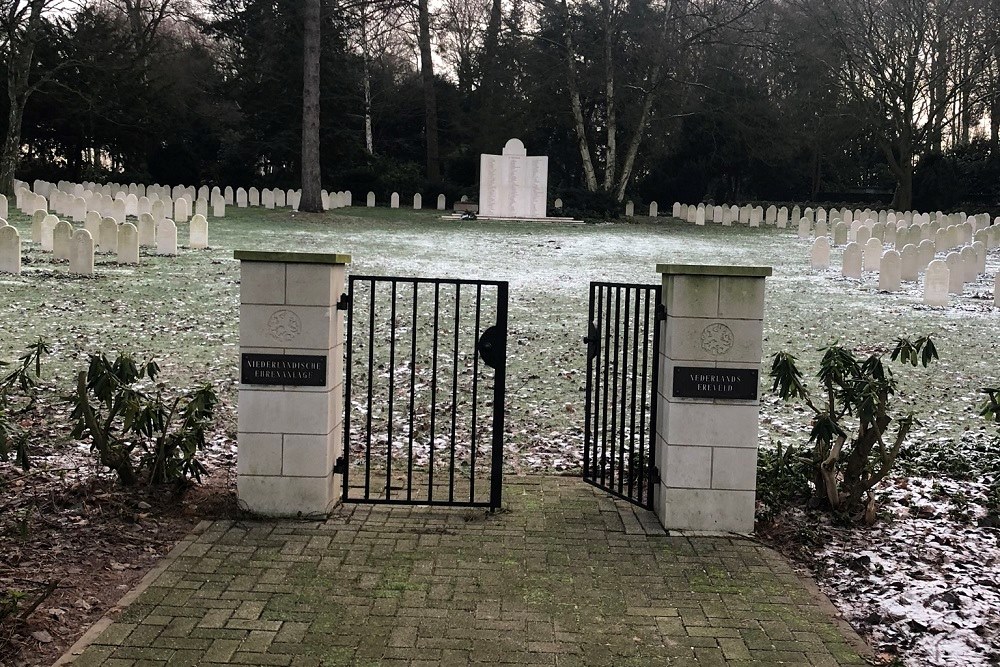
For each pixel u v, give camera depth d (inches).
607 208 1513.3
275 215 1251.8
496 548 208.2
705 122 1833.2
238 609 171.0
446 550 206.1
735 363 221.1
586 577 192.1
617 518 231.9
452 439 233.5
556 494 251.9
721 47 1738.4
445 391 371.9
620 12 1599.4
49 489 232.5
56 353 410.6
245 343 223.6
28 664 148.1
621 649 158.9
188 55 2022.6
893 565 202.8
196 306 554.3
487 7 1854.1
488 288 677.3
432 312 555.5
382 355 430.3
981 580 193.6
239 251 219.9
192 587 180.7
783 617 174.2
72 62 1390.3
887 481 263.7
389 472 232.1
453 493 237.0
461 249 963.3
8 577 181.5
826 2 1542.8
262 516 224.8
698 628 168.4
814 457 243.4
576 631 165.6
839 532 223.6
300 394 224.4
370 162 1871.3
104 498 226.5
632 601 180.2
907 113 1651.1
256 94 1788.9
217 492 238.7
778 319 572.4
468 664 151.3
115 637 157.9
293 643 157.5
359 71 1969.7
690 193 1973.4
